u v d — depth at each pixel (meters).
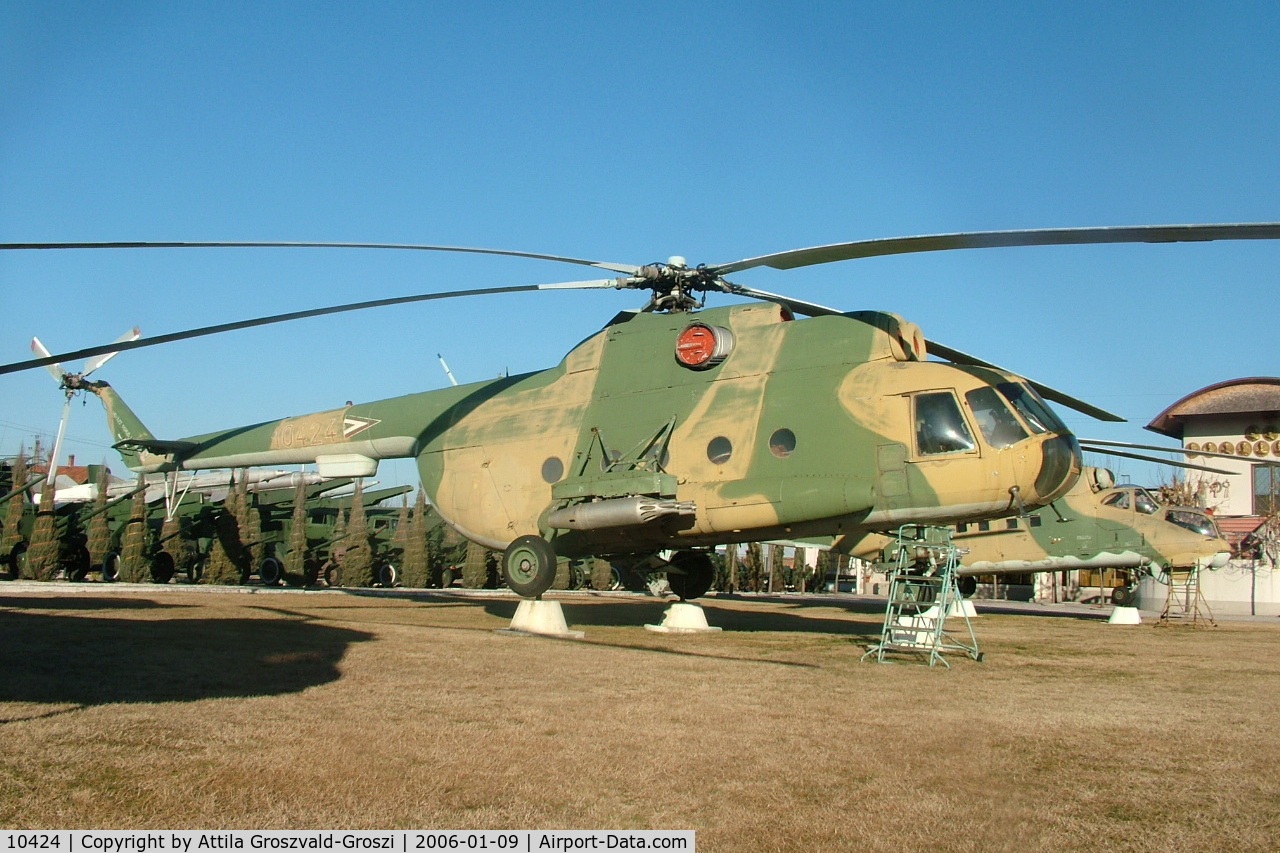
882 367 14.87
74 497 36.50
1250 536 41.22
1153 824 6.04
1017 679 11.98
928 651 14.70
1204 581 38.25
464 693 9.62
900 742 8.03
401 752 7.28
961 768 7.27
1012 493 13.94
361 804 6.10
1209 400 49.41
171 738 7.38
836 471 14.65
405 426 19.98
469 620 18.11
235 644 12.39
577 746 7.62
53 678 9.57
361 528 36.34
